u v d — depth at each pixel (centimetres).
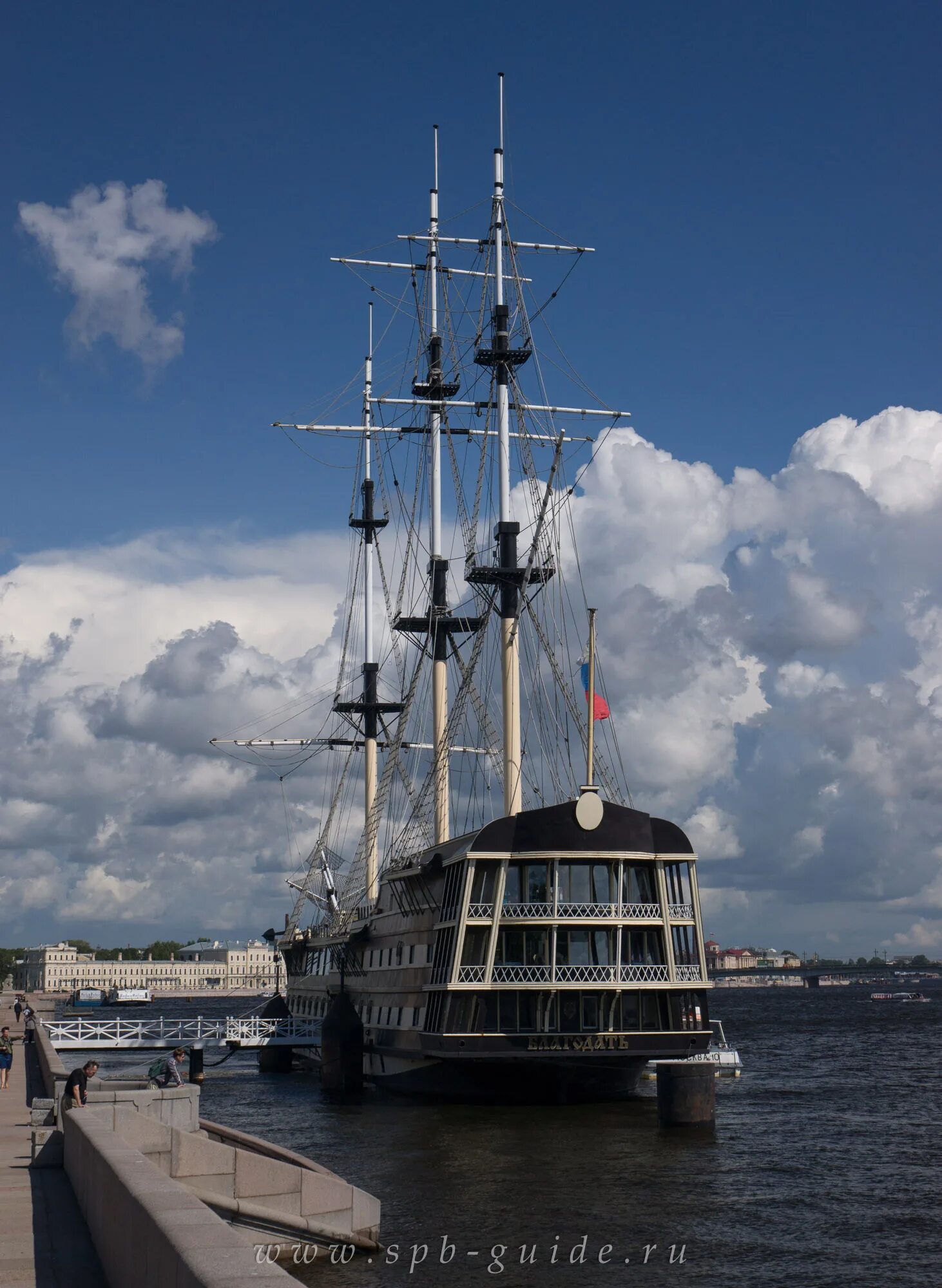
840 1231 4512
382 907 9838
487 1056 7375
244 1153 3566
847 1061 12725
